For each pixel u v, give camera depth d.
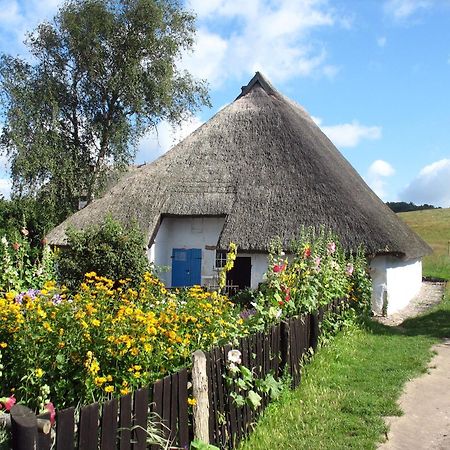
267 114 20.64
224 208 17.52
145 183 19.38
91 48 25.97
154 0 27.12
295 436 5.59
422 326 12.96
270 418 5.88
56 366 4.68
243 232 16.33
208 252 18.22
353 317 11.36
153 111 27.75
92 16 25.78
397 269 16.59
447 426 6.16
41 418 3.08
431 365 8.84
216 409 4.88
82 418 3.31
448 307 16.14
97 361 4.62
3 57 25.86
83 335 4.79
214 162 19.39
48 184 25.94
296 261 9.41
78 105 27.28
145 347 4.71
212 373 4.86
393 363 8.82
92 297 5.91
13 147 25.22
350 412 6.43
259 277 16.08
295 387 7.08
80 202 27.36
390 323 13.91
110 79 26.50
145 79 27.09
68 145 26.67
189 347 5.47
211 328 5.79
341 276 11.36
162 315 5.33
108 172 27.48
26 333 4.79
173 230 18.66
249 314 8.67
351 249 15.05
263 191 17.62
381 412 6.47
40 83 26.06
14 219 22.27
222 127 20.72
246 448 5.12
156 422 4.04
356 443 5.45
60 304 5.40
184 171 19.38
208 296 7.21
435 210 57.81
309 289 8.63
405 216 55.19
